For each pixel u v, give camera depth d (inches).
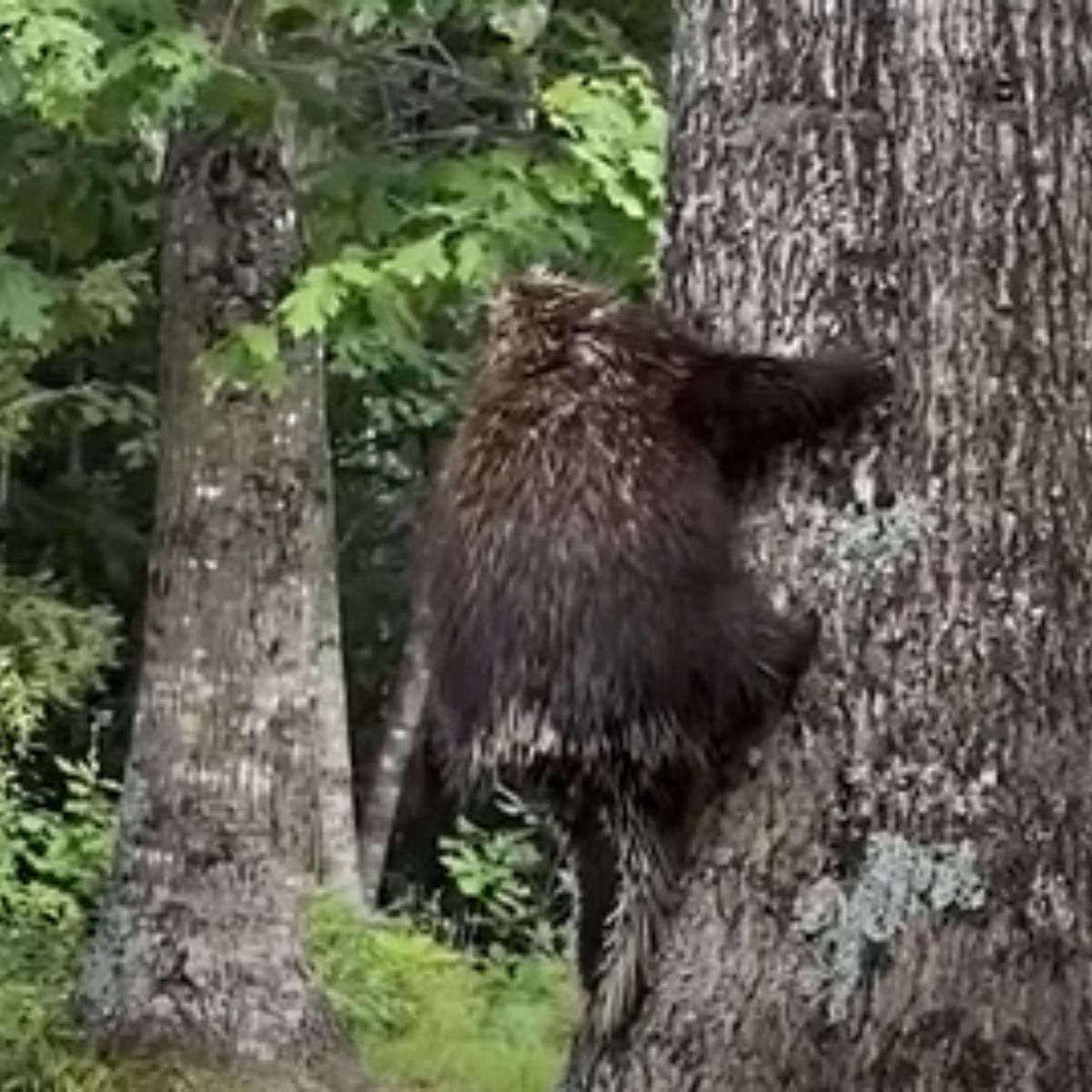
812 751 177.0
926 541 176.4
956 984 174.9
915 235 178.2
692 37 189.8
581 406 175.8
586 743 171.6
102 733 623.2
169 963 350.0
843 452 178.7
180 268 350.0
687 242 188.9
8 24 289.4
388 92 350.3
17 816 437.1
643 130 312.7
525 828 532.1
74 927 400.8
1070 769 176.7
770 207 183.5
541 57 360.8
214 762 352.5
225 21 319.9
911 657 176.4
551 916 526.3
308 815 362.3
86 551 684.7
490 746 174.6
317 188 336.2
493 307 184.2
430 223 310.3
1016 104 175.9
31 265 371.9
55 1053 341.7
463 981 450.6
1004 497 176.1
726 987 178.4
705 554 173.6
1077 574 177.2
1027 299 176.1
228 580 352.5
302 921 361.1
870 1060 175.0
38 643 468.1
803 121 182.4
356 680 743.7
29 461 682.8
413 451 706.2
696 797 179.6
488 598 174.4
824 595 177.6
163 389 356.5
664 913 180.5
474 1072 388.8
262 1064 350.0
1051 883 176.1
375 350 366.0
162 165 362.6
